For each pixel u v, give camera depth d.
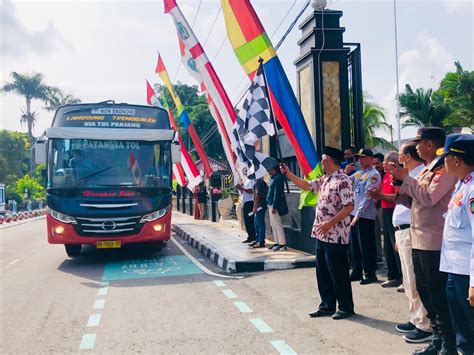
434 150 4.16
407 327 4.93
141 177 10.12
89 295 7.12
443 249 3.47
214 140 44.28
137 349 4.66
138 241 10.01
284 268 8.59
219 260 9.47
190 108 44.72
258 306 6.14
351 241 7.48
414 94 27.11
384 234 6.94
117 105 10.61
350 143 10.12
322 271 5.63
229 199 19.69
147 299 6.72
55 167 9.95
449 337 3.93
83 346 4.80
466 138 3.22
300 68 10.82
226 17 9.24
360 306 5.95
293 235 10.41
